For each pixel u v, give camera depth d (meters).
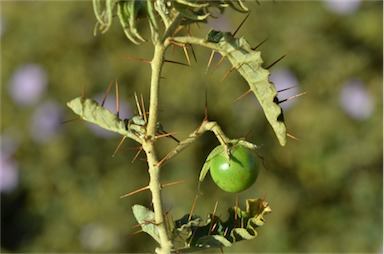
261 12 8.71
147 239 8.63
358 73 8.73
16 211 9.26
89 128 8.59
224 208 8.31
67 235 8.77
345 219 8.60
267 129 8.50
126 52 8.69
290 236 8.41
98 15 2.69
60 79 8.83
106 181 8.62
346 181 8.63
